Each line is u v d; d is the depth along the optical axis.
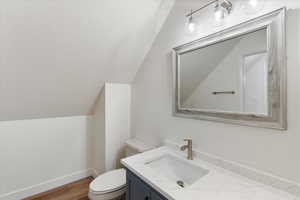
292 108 0.86
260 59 0.96
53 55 1.50
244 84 1.04
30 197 1.90
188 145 1.34
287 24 0.87
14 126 1.80
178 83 1.50
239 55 1.06
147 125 1.96
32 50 1.39
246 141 1.05
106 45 1.67
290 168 0.87
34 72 1.53
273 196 0.86
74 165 2.26
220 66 1.18
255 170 1.00
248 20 0.99
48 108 1.92
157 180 1.02
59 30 1.36
